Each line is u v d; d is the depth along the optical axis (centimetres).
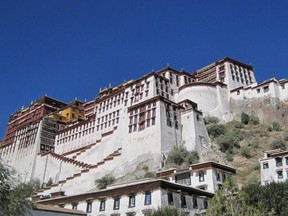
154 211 4088
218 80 12269
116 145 9819
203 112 10738
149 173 7431
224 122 10819
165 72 12050
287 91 10519
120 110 11119
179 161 7956
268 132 9606
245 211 2402
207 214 2452
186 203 4866
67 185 9344
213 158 8312
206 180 5778
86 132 12019
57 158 11331
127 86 11356
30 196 3731
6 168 3562
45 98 16675
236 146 8981
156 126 8575
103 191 5269
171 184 4772
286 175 6500
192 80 12662
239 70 12681
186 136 8994
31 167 12238
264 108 10462
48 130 13500
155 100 9038
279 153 6756
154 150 8244
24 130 14125
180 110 9519
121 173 8475
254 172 7625
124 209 4866
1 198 3297
